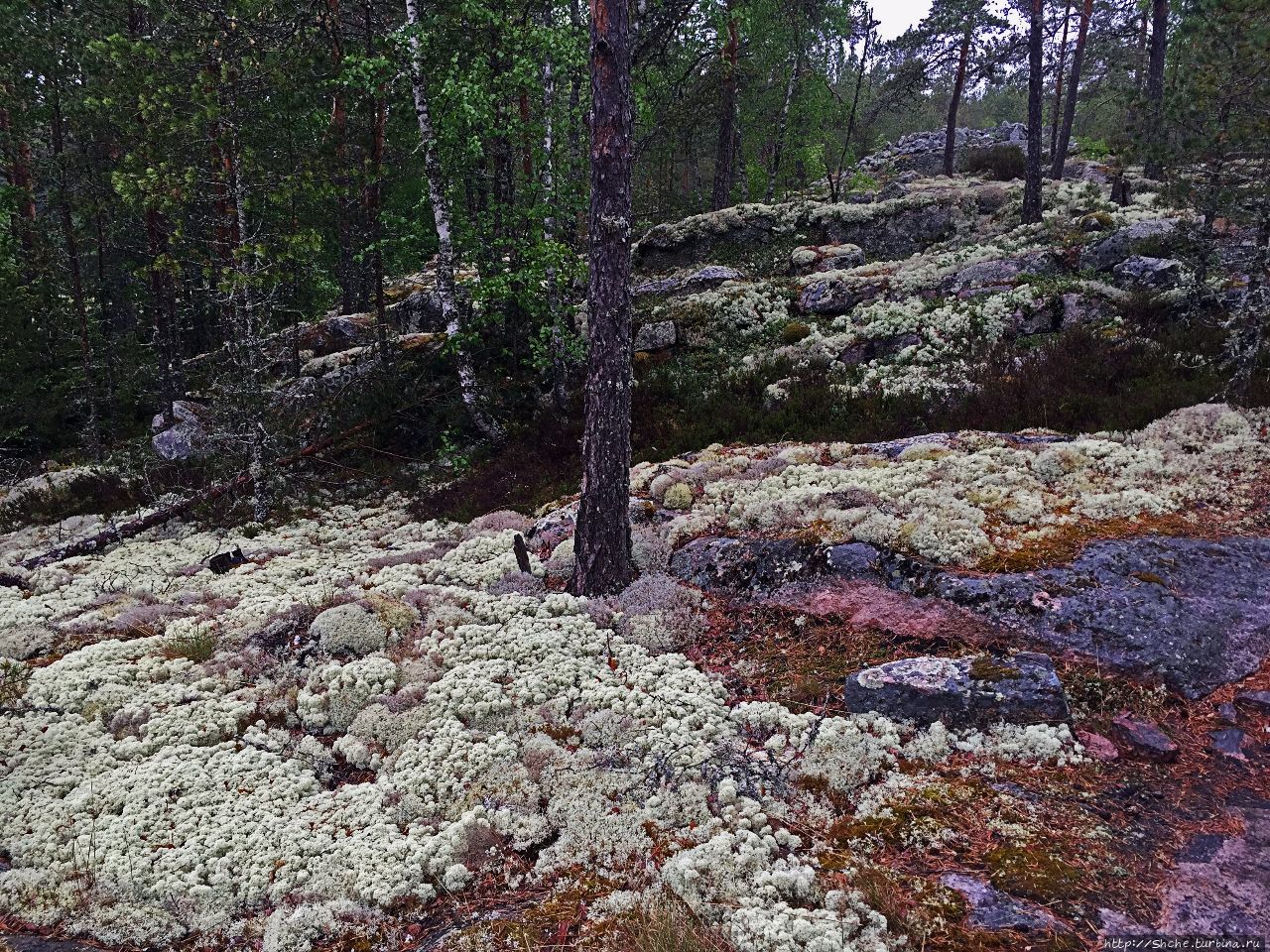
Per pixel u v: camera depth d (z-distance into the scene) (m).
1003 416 11.91
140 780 6.14
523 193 15.83
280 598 9.61
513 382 16.97
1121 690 5.86
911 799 5.12
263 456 14.92
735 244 25.89
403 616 8.41
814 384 14.90
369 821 5.59
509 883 4.96
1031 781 5.20
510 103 15.47
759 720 6.25
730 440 13.88
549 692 6.92
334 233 21.77
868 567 7.73
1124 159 12.93
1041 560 7.18
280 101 15.13
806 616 7.52
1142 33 29.80
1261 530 7.35
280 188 14.50
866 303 18.27
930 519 8.06
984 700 5.75
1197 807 4.82
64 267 21.56
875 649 6.88
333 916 4.78
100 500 16.41
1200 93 10.60
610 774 5.75
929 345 15.42
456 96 13.62
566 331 15.62
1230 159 10.52
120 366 23.08
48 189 19.97
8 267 21.05
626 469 8.52
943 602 7.03
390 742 6.47
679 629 7.74
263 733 6.80
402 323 22.91
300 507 15.25
